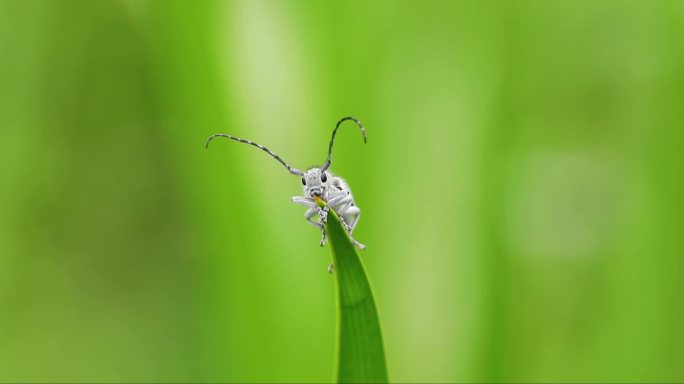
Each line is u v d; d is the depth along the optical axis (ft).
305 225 0.87
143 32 0.89
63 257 1.04
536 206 0.91
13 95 1.01
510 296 0.89
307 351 0.87
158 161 1.05
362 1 0.87
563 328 0.91
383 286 0.88
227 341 0.88
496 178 0.89
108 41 1.03
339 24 0.86
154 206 1.05
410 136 0.88
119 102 1.04
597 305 0.91
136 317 1.03
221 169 0.87
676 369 0.90
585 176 0.93
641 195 0.93
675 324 0.91
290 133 0.87
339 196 0.87
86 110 1.04
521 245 0.90
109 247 1.05
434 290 0.88
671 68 0.94
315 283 0.87
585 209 0.93
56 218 1.03
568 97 0.94
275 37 0.86
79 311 1.03
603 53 0.95
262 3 0.86
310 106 0.87
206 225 0.90
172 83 0.89
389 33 0.87
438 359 0.88
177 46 0.87
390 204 0.88
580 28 0.94
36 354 1.02
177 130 0.90
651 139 0.94
